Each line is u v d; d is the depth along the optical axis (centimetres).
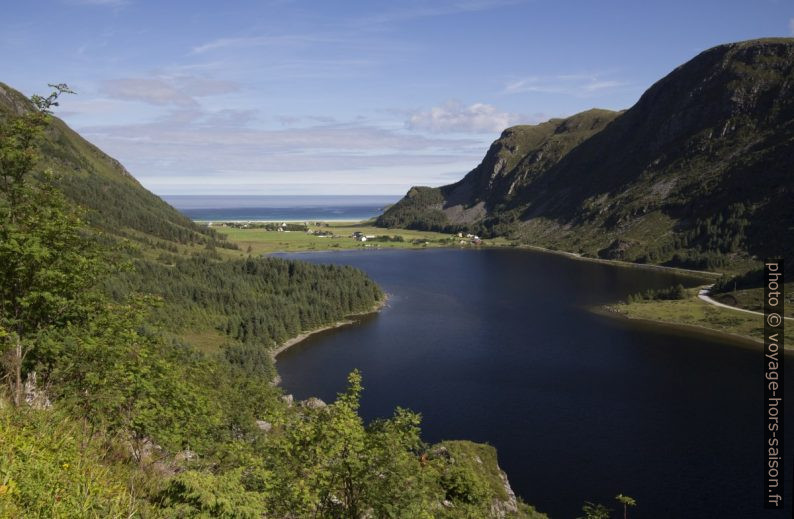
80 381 1889
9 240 1741
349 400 2123
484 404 10725
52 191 2081
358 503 1928
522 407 10538
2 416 1510
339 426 1891
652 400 10806
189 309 15900
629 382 11881
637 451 8656
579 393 11238
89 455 1573
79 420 1780
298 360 14100
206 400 2444
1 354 1745
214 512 1420
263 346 14575
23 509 1141
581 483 7719
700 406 10456
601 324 17275
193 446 2156
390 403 10894
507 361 13512
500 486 5481
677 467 8125
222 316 16212
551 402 10769
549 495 7412
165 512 1359
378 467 1950
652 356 13838
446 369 12988
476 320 17988
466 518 3306
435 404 10775
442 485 4094
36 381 1891
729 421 9750
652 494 7406
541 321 17750
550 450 8731
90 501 1252
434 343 15312
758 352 14075
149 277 17825
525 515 5372
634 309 19112
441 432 9462
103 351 1941
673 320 17562
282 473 1841
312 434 1920
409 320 18175
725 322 16938
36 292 1791
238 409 4219
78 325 2014
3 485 1157
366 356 14262
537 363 13338
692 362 13312
